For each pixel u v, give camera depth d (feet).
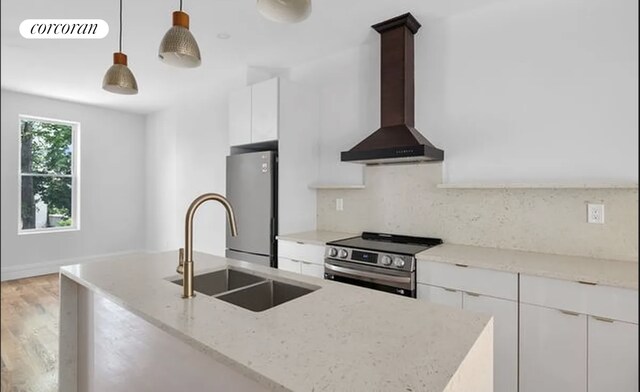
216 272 6.20
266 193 10.60
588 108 7.17
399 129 8.87
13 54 11.05
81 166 17.40
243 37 10.05
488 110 8.38
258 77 12.62
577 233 7.24
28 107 15.67
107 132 18.31
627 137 6.79
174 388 4.07
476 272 6.68
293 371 2.74
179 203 16.70
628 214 6.74
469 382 3.09
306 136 11.28
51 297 13.00
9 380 7.58
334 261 8.72
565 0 7.44
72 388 6.33
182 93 15.49
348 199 10.91
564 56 7.45
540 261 6.67
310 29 9.58
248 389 3.18
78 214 17.34
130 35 9.75
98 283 5.19
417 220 9.51
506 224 8.11
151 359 4.44
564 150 7.43
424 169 9.38
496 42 8.29
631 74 6.77
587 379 5.59
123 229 18.95
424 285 7.34
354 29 9.58
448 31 8.98
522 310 6.18
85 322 6.15
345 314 3.95
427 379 2.64
